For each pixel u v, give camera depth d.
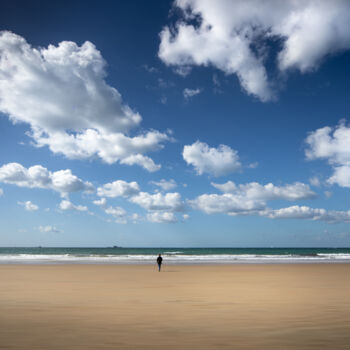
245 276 22.50
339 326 7.76
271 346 6.06
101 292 14.20
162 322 8.16
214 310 9.91
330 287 16.17
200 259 48.81
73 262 39.94
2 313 9.34
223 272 26.03
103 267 31.48
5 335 6.84
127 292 14.23
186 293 13.94
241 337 6.72
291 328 7.55
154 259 46.97
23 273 24.27
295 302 11.51
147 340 6.46
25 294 13.45
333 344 6.20
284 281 19.16
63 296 12.91
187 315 9.11
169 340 6.47
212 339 6.56
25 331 7.19
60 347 5.95
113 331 7.21
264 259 49.44
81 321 8.25
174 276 22.42
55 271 26.31
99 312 9.52
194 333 7.05
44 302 11.41
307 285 17.06
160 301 11.72
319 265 35.62
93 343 6.23
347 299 12.27
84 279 20.06
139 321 8.28
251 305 10.86
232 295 13.34
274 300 11.98
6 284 17.17
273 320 8.45
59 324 7.89
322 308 10.28
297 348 5.94
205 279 20.38
